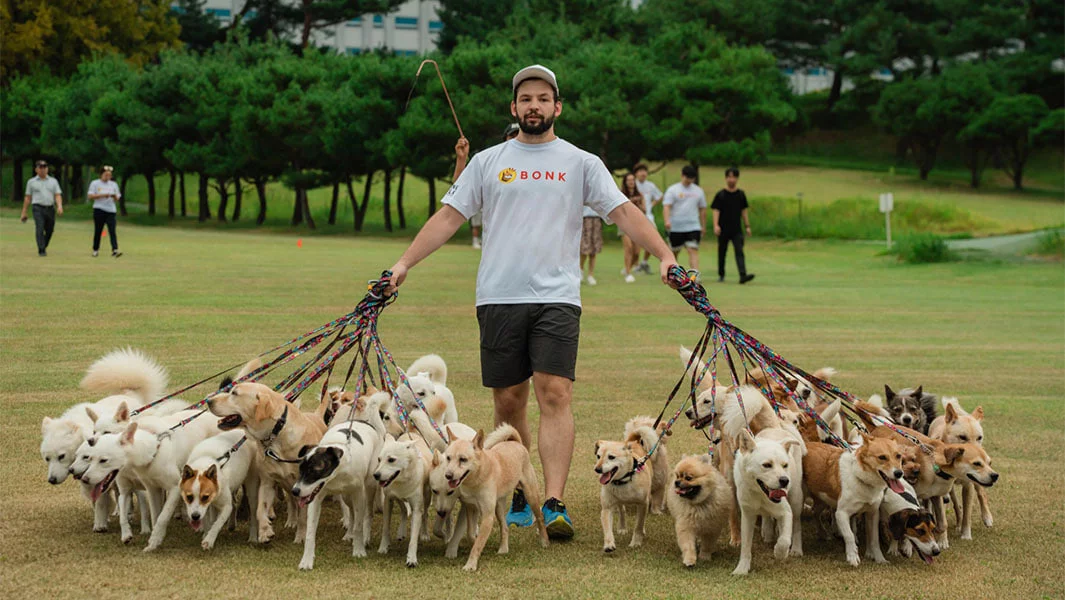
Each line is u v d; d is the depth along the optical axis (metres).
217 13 82.00
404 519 5.88
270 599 4.62
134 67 58.44
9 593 4.60
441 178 41.03
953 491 6.22
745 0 69.62
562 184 6.05
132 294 15.21
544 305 5.94
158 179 65.81
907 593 4.89
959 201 55.66
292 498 6.02
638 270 23.09
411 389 6.38
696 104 42.03
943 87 65.50
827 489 5.54
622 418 8.52
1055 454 7.58
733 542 5.81
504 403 6.23
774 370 6.29
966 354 12.02
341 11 62.34
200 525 5.28
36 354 10.25
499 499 5.55
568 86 40.44
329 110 41.31
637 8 67.50
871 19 70.94
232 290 16.30
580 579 5.05
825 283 21.12
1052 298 18.48
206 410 6.24
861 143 78.94
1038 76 69.00
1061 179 68.75
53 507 6.01
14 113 54.06
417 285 18.44
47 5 59.69
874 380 10.32
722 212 20.62
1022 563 5.39
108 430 5.86
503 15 65.25
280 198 58.94
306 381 6.34
